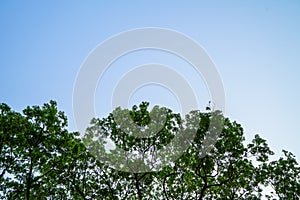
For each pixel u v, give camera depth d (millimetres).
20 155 22969
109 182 25500
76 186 24781
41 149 23328
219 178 25719
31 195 24484
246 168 24922
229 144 24531
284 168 27969
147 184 25891
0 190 23281
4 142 22141
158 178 25953
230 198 26500
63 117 23844
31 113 22984
